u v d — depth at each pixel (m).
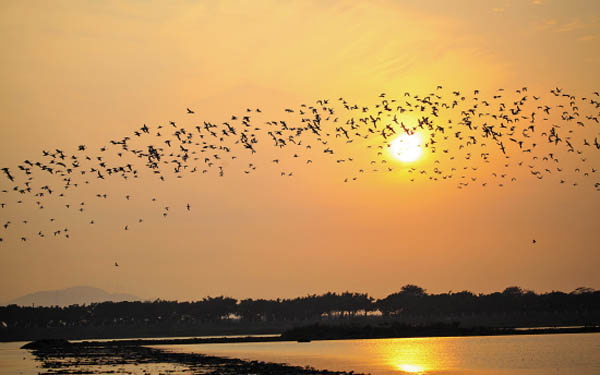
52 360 100.62
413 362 87.19
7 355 118.81
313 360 92.75
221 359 96.50
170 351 121.00
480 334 170.12
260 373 73.81
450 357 93.94
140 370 79.56
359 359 93.25
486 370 76.00
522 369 76.31
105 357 105.06
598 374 71.00
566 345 115.38
